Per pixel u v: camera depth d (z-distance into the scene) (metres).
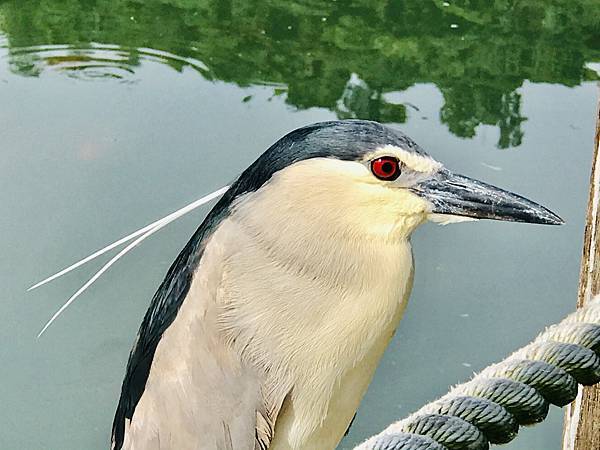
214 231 0.44
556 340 0.39
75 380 0.84
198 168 1.01
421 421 0.36
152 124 1.09
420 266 0.93
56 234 0.93
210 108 1.13
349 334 0.43
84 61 1.23
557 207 0.96
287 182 0.43
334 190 0.43
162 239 0.94
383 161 0.42
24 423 0.81
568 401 0.38
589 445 0.46
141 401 0.46
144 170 1.01
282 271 0.43
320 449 0.46
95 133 1.07
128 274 0.91
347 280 0.43
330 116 1.14
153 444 0.45
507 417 0.37
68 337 0.86
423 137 1.10
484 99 1.17
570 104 1.16
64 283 0.90
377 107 1.16
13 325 0.87
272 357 0.43
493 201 0.44
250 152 1.04
